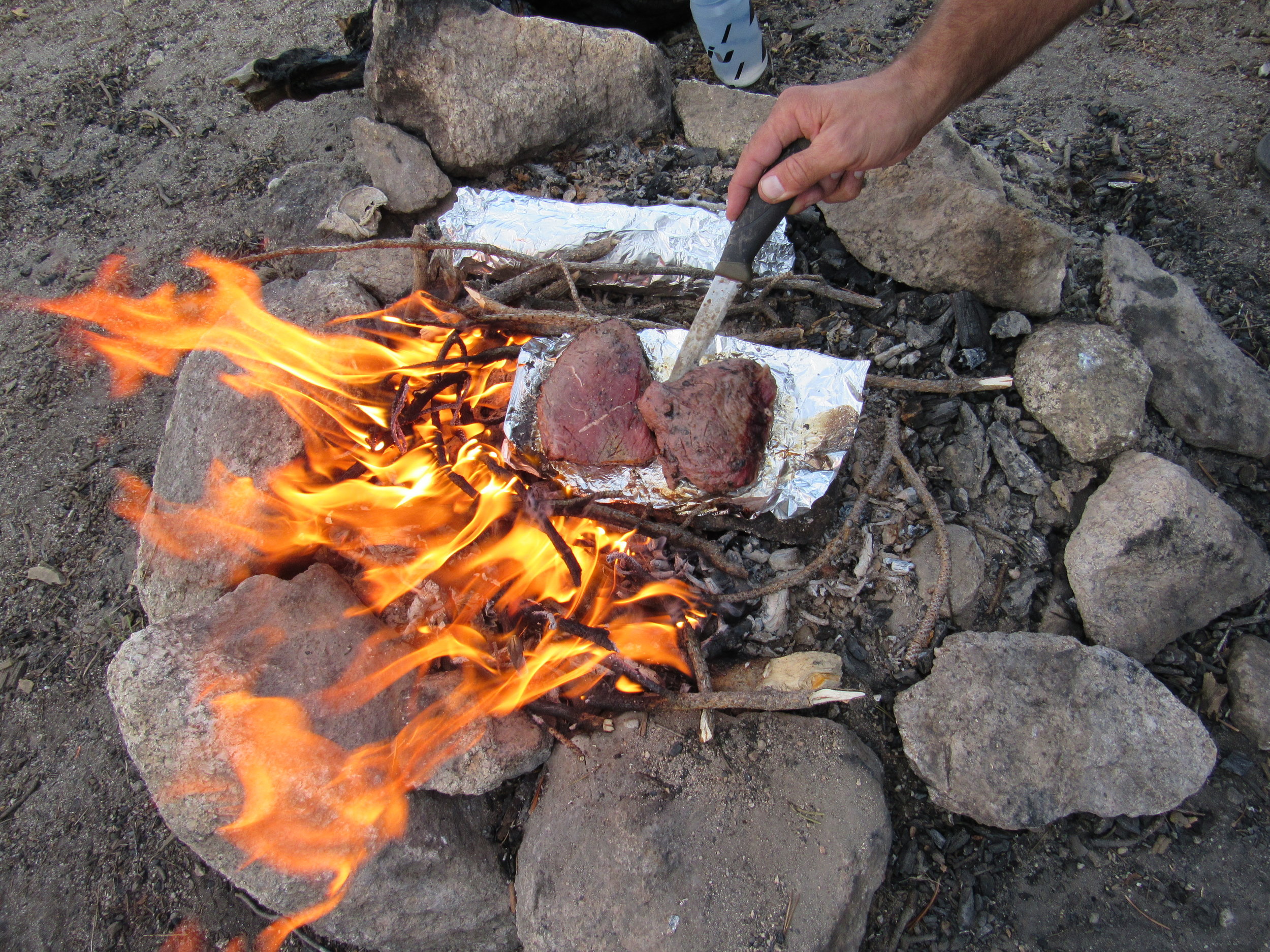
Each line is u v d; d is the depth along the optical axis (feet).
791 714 7.63
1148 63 13.29
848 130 6.43
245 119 14.78
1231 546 7.80
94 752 8.83
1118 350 8.59
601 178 11.60
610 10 13.88
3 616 9.77
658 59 11.82
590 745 7.49
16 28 17.38
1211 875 7.23
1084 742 7.14
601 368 7.48
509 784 7.88
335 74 12.72
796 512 7.89
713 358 7.89
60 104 15.52
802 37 14.30
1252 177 11.48
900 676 7.98
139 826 8.37
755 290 9.59
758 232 6.78
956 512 8.57
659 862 6.73
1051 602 8.23
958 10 6.58
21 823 8.45
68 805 8.54
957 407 8.87
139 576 8.29
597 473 7.66
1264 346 9.78
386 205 11.04
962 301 9.27
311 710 6.98
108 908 7.96
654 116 11.98
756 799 7.09
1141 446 8.64
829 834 6.91
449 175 11.79
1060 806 7.05
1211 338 9.13
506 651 7.82
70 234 13.37
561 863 6.94
